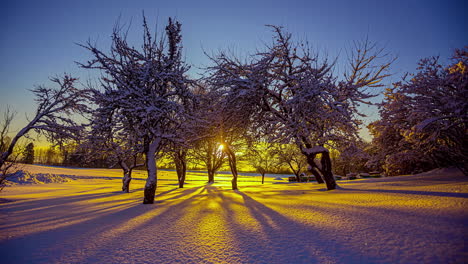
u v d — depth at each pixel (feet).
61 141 56.95
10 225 23.04
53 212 31.09
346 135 46.09
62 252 14.83
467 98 36.86
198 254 13.96
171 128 46.44
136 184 112.57
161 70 44.75
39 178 108.27
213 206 32.53
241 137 55.47
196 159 106.63
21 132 51.06
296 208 27.02
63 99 56.03
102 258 13.71
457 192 26.22
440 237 13.19
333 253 12.83
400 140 67.36
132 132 44.60
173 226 21.08
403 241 13.34
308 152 44.96
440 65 45.60
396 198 26.76
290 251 13.58
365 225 17.19
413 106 50.39
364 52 47.32
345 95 43.50
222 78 48.08
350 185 52.80
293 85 47.91
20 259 13.71
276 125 48.11
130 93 39.01
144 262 13.01
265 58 45.34
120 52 43.16
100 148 51.13
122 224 22.53
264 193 50.93
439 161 56.49
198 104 48.44
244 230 18.66
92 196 55.06
